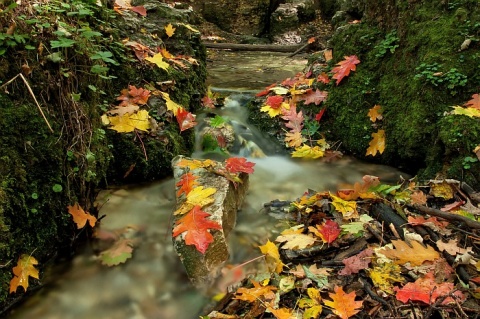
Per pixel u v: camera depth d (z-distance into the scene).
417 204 2.60
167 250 2.45
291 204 2.86
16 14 2.16
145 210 2.80
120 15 3.89
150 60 3.51
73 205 2.30
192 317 2.02
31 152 2.06
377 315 1.87
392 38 3.86
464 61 3.25
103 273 2.27
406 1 3.84
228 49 8.58
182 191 2.57
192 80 4.18
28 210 2.03
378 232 2.42
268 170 3.53
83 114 2.38
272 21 10.57
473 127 2.85
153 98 3.37
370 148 3.54
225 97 4.69
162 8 4.53
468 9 3.43
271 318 1.90
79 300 2.10
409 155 3.26
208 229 2.26
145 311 2.06
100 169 2.59
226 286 2.15
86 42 2.52
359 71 3.97
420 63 3.45
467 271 2.04
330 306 1.88
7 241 1.92
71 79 2.35
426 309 1.87
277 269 2.20
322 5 10.93
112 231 2.57
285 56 7.89
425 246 2.28
